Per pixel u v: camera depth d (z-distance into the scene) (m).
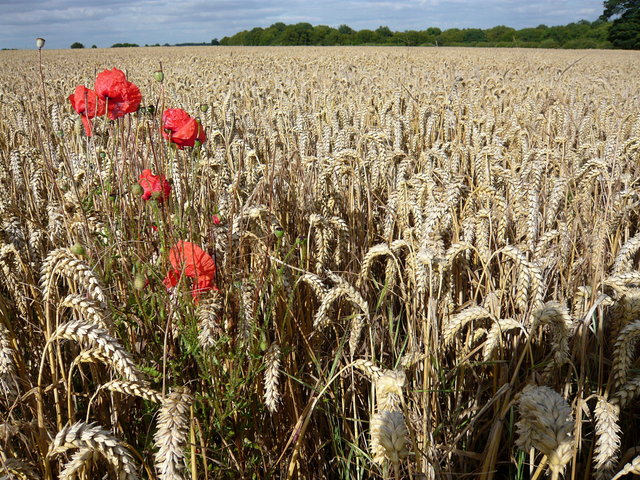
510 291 3.04
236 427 2.25
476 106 8.82
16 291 2.61
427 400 2.25
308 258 2.90
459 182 2.96
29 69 22.78
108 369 2.34
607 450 1.88
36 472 1.90
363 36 97.81
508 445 2.55
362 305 2.29
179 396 1.69
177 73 17.34
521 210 3.36
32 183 3.74
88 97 2.73
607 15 66.56
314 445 2.66
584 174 3.94
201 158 3.20
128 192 2.77
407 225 3.51
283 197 3.46
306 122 6.55
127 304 2.41
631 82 16.67
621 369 1.98
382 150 4.53
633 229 4.22
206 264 2.12
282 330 2.43
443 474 2.19
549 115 6.13
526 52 41.03
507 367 2.50
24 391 2.21
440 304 2.82
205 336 1.99
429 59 27.98
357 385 2.90
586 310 2.47
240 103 9.52
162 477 1.50
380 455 1.64
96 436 1.39
